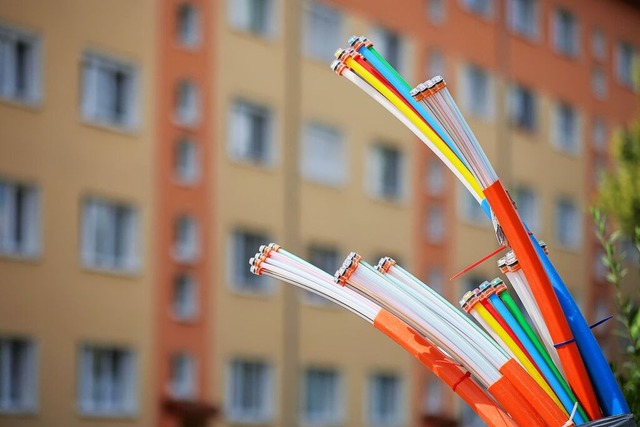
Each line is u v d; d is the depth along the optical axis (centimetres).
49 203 2559
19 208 2522
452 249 3506
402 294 414
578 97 4019
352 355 3209
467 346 407
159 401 2748
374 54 420
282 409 3025
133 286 2711
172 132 2819
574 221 3953
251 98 3003
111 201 2684
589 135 4047
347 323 3203
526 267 395
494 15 3728
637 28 4272
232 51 2964
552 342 404
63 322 2572
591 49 4088
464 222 3550
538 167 3838
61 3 2602
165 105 2805
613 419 393
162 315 2775
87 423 2605
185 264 2828
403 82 414
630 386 525
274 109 3052
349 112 3241
